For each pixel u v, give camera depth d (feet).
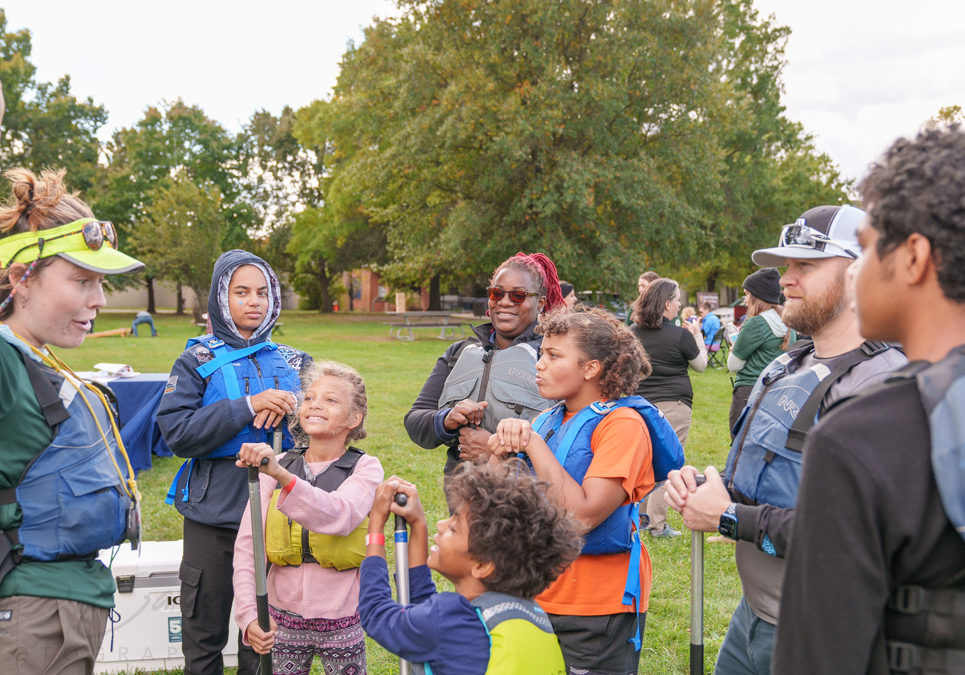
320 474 8.68
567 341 7.43
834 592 3.33
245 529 8.25
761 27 107.65
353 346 67.97
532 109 67.87
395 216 88.02
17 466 5.83
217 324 9.73
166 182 130.52
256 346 9.71
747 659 6.72
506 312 9.89
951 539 3.22
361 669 8.56
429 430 9.66
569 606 7.04
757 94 107.76
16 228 6.35
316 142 116.98
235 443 9.00
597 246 74.84
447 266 85.81
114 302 211.82
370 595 5.92
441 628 5.33
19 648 5.73
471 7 69.72
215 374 9.34
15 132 119.55
